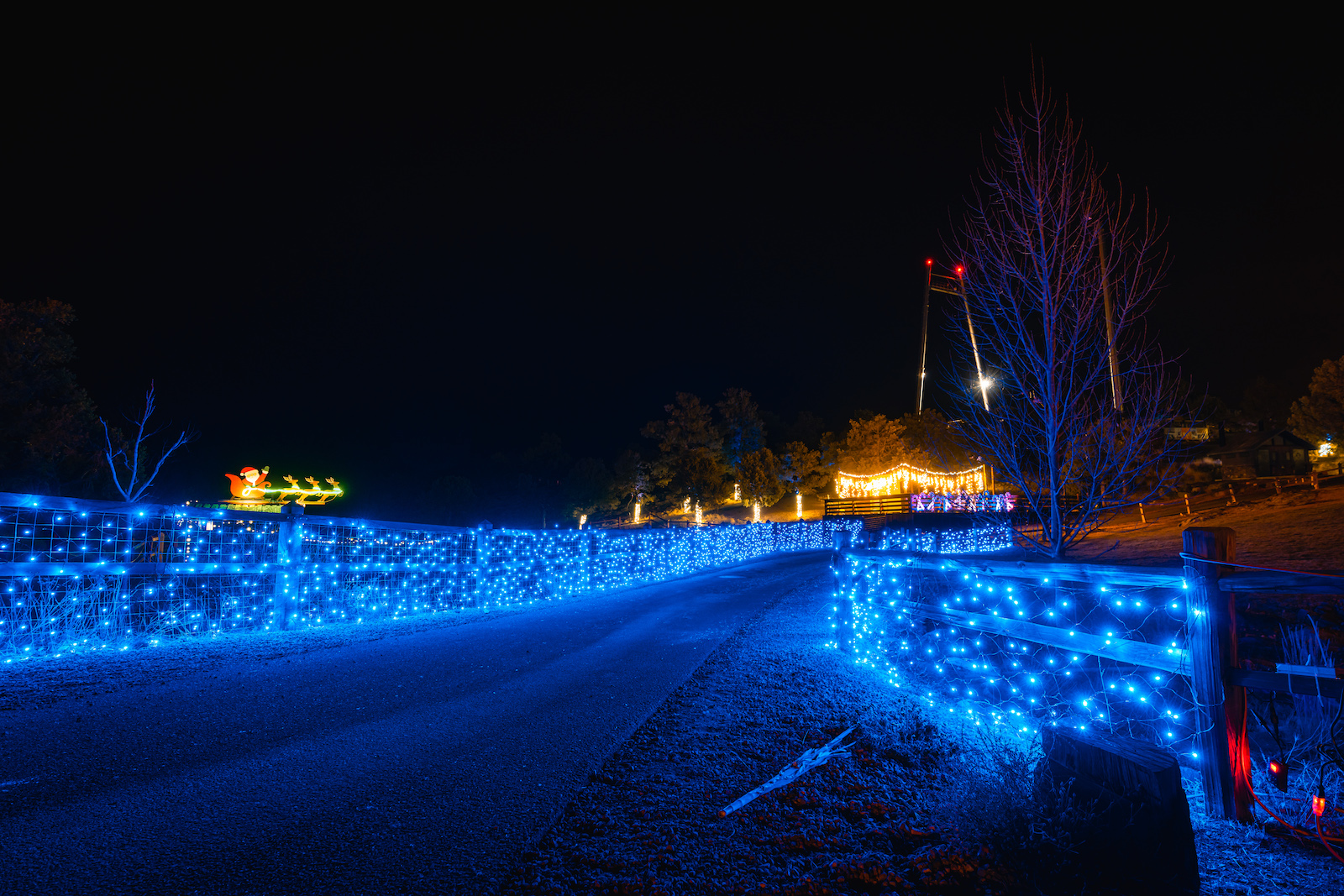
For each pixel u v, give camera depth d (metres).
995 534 26.86
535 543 14.21
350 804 3.45
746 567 23.23
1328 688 3.01
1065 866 2.73
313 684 5.72
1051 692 5.52
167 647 7.06
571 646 8.06
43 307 22.33
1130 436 7.74
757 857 2.99
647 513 66.88
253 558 8.77
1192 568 3.53
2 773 3.64
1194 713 3.95
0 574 6.45
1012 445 8.34
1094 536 25.03
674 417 65.06
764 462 60.00
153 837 3.04
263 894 2.62
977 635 7.43
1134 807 2.68
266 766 3.91
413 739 4.46
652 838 3.15
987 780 3.30
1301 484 32.19
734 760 4.19
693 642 8.52
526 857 2.95
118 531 7.45
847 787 3.77
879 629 7.51
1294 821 3.29
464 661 6.95
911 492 40.03
